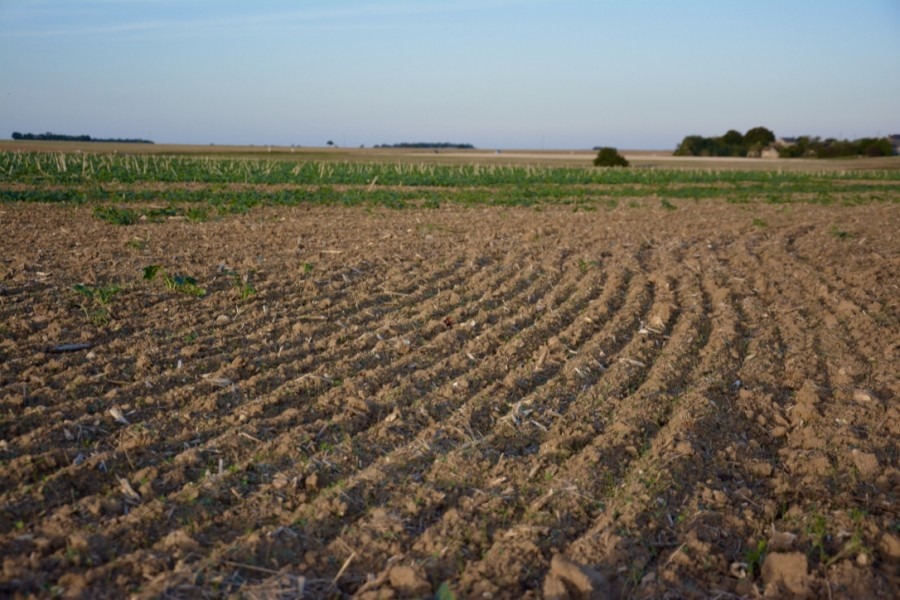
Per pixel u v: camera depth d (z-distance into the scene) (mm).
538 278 9523
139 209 15219
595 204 20594
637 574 3561
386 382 5887
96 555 3500
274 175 28031
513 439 4965
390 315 7629
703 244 12789
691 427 5121
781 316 8148
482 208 18297
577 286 9172
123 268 8914
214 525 3814
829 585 3500
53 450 4410
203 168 31344
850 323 7938
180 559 3473
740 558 3783
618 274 9727
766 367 6496
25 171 24984
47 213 14203
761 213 18859
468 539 3787
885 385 6156
